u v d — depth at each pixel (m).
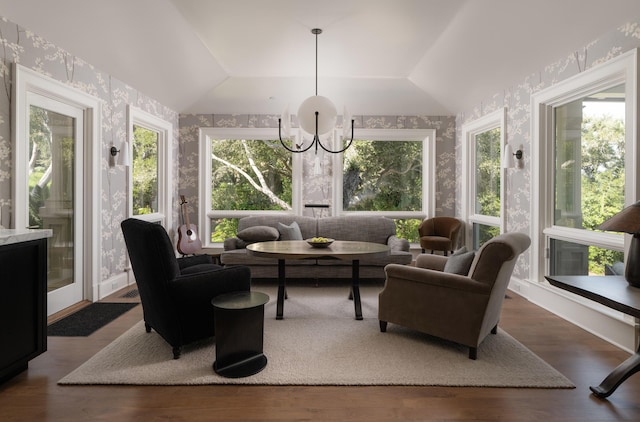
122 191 4.27
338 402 1.97
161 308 2.46
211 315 2.55
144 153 4.97
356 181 6.04
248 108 5.78
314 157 5.92
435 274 2.59
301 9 3.37
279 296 3.38
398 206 6.09
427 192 5.99
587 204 3.23
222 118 5.88
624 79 2.80
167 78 4.60
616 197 2.90
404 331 2.97
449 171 6.00
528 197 3.92
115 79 4.08
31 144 3.07
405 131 5.94
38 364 2.38
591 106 3.18
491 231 5.03
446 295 2.57
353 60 4.55
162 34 3.74
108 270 4.01
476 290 2.44
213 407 1.92
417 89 5.38
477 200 5.47
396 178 6.07
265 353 2.54
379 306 2.92
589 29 2.93
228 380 2.17
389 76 5.07
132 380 2.16
